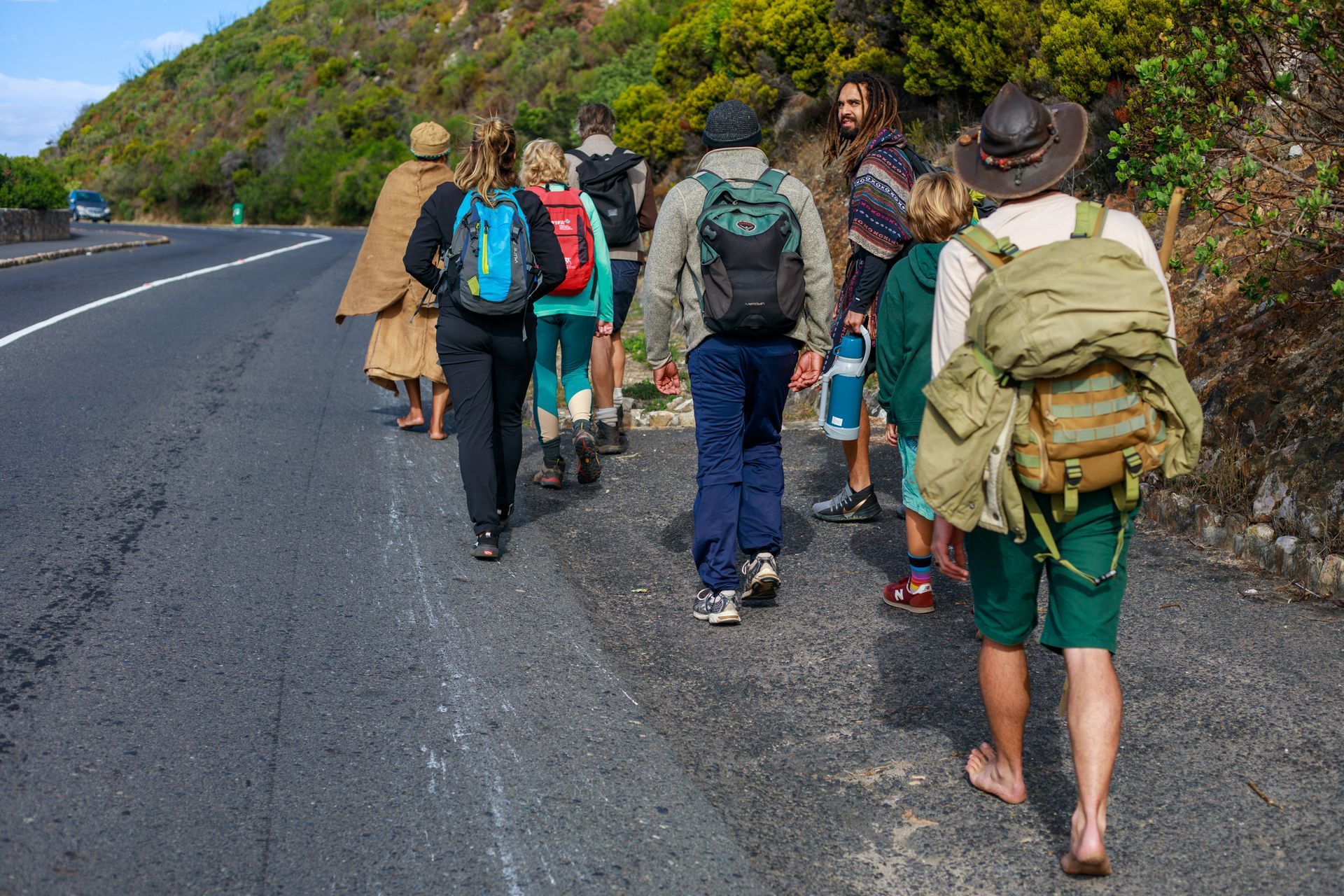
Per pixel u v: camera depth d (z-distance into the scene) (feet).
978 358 8.22
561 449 22.74
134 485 18.66
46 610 13.29
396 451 22.13
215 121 231.71
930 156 33.53
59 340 32.22
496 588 15.02
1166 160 16.05
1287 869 8.64
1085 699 8.41
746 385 14.02
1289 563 14.92
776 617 14.29
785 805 9.77
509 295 15.69
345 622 13.52
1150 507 17.76
